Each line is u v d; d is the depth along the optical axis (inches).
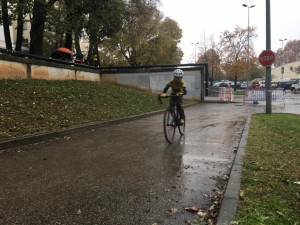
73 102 457.1
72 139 293.4
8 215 125.3
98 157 223.0
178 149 250.2
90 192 151.4
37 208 132.3
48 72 610.5
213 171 186.9
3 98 379.9
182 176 177.0
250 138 274.4
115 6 801.6
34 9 613.6
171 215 124.7
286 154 211.2
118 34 1321.4
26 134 276.4
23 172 185.2
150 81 872.3
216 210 128.2
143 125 394.6
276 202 127.6
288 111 604.4
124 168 194.1
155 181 168.1
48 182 166.7
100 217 123.3
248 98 822.5
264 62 504.7
